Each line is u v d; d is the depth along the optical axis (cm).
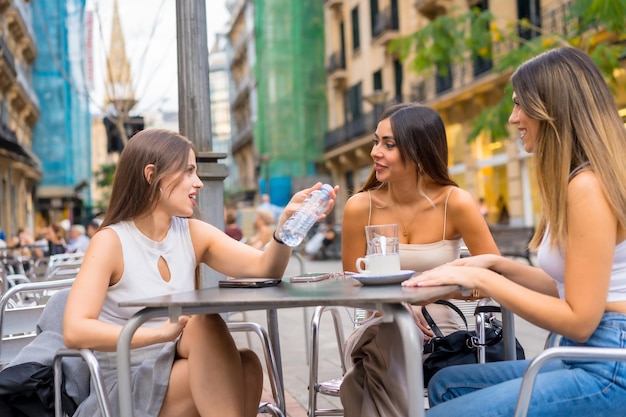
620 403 188
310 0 3681
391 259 203
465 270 193
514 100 214
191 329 220
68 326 214
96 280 228
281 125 3656
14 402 238
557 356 175
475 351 271
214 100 7369
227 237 267
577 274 190
